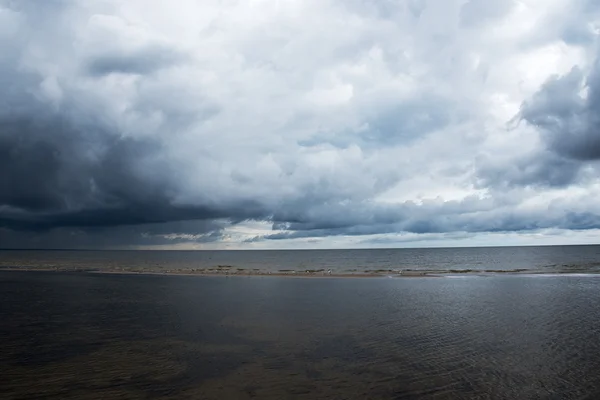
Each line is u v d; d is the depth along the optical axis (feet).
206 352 50.24
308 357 48.01
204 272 173.37
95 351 50.60
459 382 39.29
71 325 65.51
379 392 36.81
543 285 115.44
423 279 139.03
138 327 64.08
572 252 449.89
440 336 57.72
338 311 78.02
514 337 56.54
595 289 105.60
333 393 36.60
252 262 305.73
